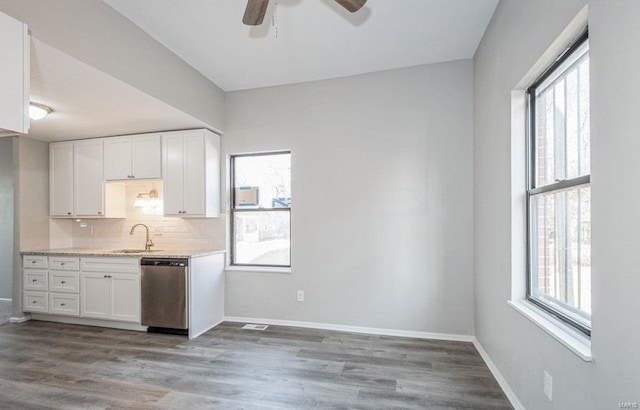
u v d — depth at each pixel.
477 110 3.02
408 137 3.36
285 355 2.86
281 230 3.88
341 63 3.29
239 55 3.12
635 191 1.05
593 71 1.26
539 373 1.73
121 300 3.54
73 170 4.16
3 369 2.62
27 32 1.75
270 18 2.54
